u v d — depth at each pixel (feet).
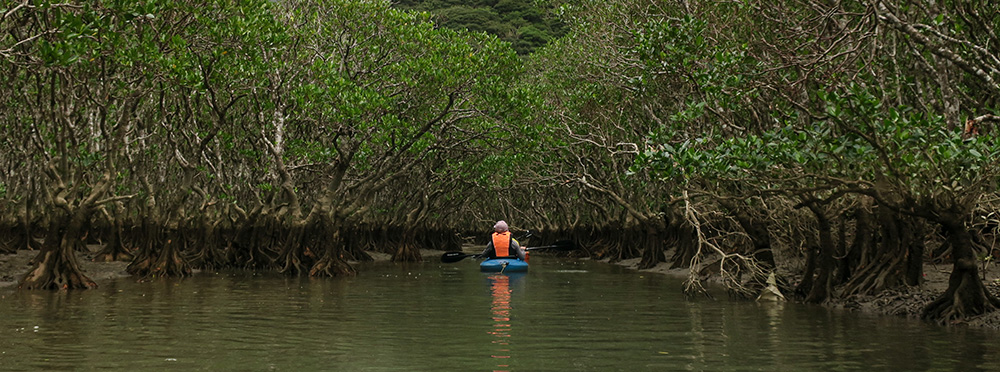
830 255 47.21
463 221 211.20
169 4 52.34
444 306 45.78
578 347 31.14
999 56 36.58
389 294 53.26
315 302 47.62
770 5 45.98
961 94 41.16
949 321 36.94
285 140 82.79
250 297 50.47
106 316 39.99
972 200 36.24
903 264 45.19
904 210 36.55
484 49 82.38
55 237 55.01
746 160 37.47
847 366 26.96
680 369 26.63
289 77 78.23
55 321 37.93
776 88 41.73
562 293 54.70
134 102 57.47
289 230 79.92
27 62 46.37
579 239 130.62
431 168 114.73
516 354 29.53
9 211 82.53
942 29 36.04
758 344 31.78
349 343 31.94
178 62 53.31
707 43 49.78
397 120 77.20
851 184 36.78
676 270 81.25
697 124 61.77
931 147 32.65
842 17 43.09
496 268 79.66
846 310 43.62
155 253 69.51
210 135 67.31
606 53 75.61
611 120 84.58
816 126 36.01
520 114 83.05
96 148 71.72
